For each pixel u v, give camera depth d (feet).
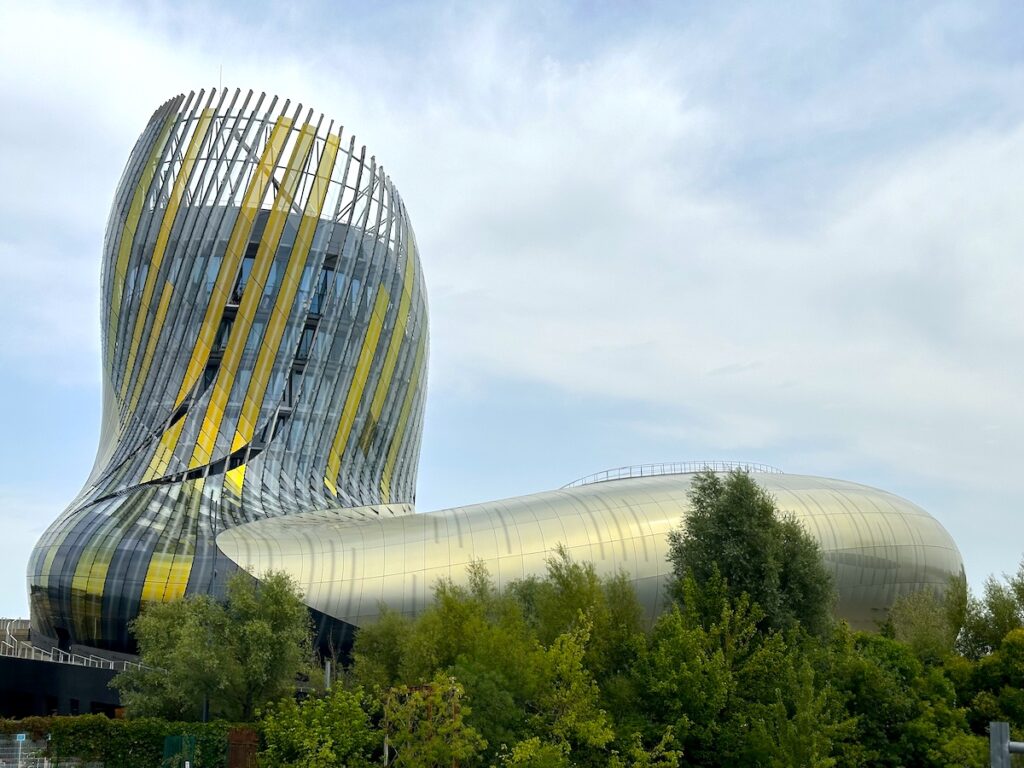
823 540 206.90
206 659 136.36
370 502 257.75
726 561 138.51
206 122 245.45
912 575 216.33
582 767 111.65
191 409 232.32
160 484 223.51
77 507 226.99
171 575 196.75
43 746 124.47
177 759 122.31
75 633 199.93
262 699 141.38
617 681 122.42
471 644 129.70
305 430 241.76
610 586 145.69
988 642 153.79
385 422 266.77
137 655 195.62
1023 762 113.91
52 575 202.59
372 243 258.16
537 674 115.24
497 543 188.85
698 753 117.19
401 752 107.55
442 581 160.25
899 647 138.10
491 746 110.32
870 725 124.88
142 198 247.09
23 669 172.24
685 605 132.87
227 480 228.02
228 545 188.65
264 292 238.48
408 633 145.69
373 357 258.37
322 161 247.70
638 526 193.16
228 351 235.40
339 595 181.88
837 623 158.30
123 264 248.73
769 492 213.25
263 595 147.64
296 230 242.37
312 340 245.24
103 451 256.11
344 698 113.70
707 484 148.36
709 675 116.57
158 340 239.09
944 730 123.13
